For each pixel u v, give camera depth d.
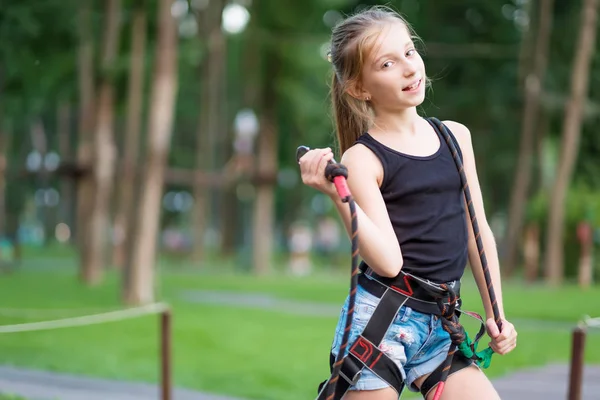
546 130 30.34
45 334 12.85
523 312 15.95
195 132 43.81
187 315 15.70
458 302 3.10
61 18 23.28
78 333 13.02
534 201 26.02
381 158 3.03
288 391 8.81
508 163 31.19
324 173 2.85
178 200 51.12
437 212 3.04
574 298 18.95
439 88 29.30
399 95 3.03
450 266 3.06
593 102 27.38
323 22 27.44
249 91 28.31
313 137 31.73
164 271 30.27
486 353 3.14
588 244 23.81
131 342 12.23
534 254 25.34
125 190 25.56
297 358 10.96
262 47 26.30
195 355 11.15
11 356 10.83
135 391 8.83
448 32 29.03
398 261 2.93
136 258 17.33
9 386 8.93
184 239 47.50
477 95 29.31
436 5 29.27
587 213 24.14
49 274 27.11
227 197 42.16
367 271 3.12
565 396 8.45
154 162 17.50
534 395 8.48
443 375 3.05
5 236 37.06
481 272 3.23
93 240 22.69
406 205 3.03
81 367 10.16
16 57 23.80
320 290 22.08
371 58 3.03
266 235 29.25
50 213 55.75
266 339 12.70
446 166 3.09
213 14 28.53
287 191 48.22
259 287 22.95
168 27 17.42
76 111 42.69
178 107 38.16
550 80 27.52
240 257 29.91
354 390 3.03
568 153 23.69
